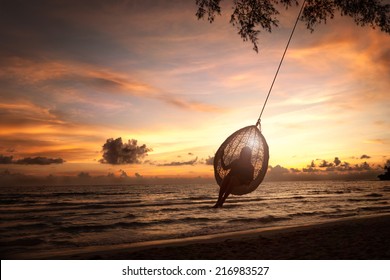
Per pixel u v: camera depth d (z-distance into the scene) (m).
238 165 6.74
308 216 19.70
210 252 6.70
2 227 17.62
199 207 29.70
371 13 9.12
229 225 16.02
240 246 7.20
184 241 9.68
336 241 7.16
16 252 9.76
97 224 18.17
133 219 20.70
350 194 53.22
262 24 9.45
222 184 6.72
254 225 15.76
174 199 45.09
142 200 43.25
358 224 10.94
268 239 8.06
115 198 49.19
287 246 6.89
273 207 28.33
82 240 12.44
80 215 24.19
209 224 16.77
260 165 7.39
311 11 9.64
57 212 26.88
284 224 15.78
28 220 21.25
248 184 6.94
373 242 6.81
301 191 72.19
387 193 54.56
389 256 5.61
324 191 69.25
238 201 38.53
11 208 31.45
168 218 20.41
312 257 5.77
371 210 23.20
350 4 9.15
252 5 9.37
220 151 7.41
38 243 11.97
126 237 12.91
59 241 12.30
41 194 63.41
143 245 9.34
